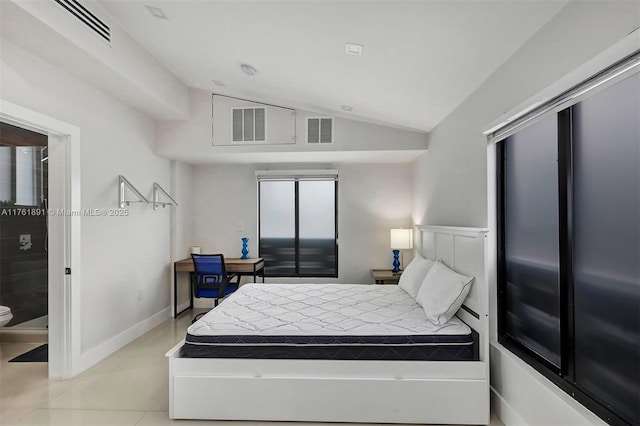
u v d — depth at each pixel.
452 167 3.09
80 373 2.85
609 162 1.47
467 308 2.47
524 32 1.81
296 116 4.09
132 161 3.68
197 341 2.24
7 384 2.67
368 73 2.69
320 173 5.07
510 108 2.06
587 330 1.61
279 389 2.17
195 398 2.19
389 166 5.04
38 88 2.45
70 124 2.74
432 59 2.28
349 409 2.16
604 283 1.51
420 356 2.18
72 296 2.76
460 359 2.17
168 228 4.52
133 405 2.36
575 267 1.68
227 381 2.18
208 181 5.13
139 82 3.04
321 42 2.33
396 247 4.61
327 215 5.29
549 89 1.66
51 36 2.17
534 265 2.04
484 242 2.17
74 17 2.25
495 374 2.32
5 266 3.56
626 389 1.40
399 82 2.75
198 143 4.15
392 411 2.14
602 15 1.36
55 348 2.75
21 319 3.64
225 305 2.87
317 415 2.16
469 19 1.79
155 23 2.57
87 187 2.97
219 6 2.14
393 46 2.21
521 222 2.17
